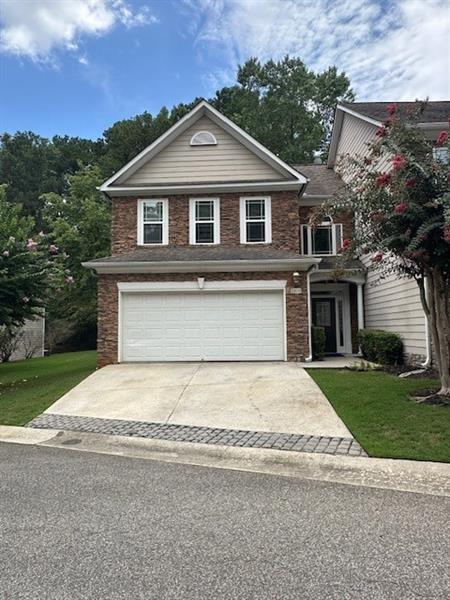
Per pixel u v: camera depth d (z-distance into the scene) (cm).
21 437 705
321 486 483
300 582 298
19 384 1249
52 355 2680
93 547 349
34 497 455
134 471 541
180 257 1372
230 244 1481
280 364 1259
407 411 733
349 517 401
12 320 1290
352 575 306
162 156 1529
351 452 582
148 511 418
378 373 1102
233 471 538
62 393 993
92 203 2516
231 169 1514
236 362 1310
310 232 1641
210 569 315
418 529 376
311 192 1673
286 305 1327
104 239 2486
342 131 1869
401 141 791
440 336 820
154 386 1002
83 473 533
